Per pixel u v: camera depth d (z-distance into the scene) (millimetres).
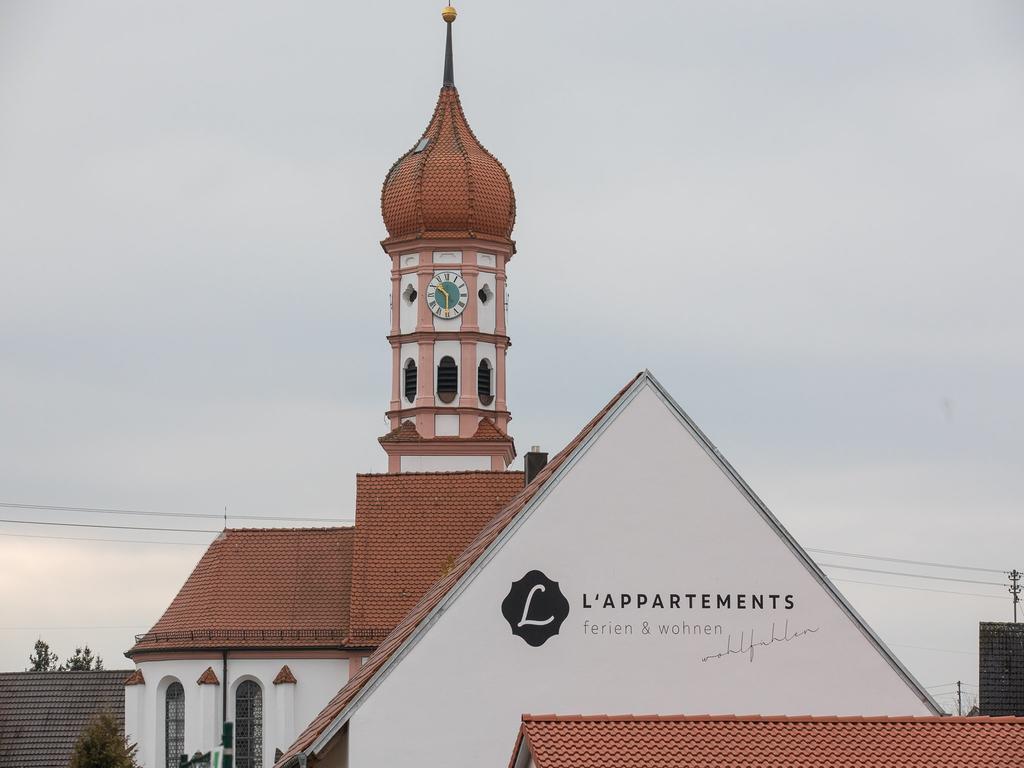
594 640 126375
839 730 99875
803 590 128250
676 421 129000
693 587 127812
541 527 127125
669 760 95438
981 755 98375
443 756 123438
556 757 94688
